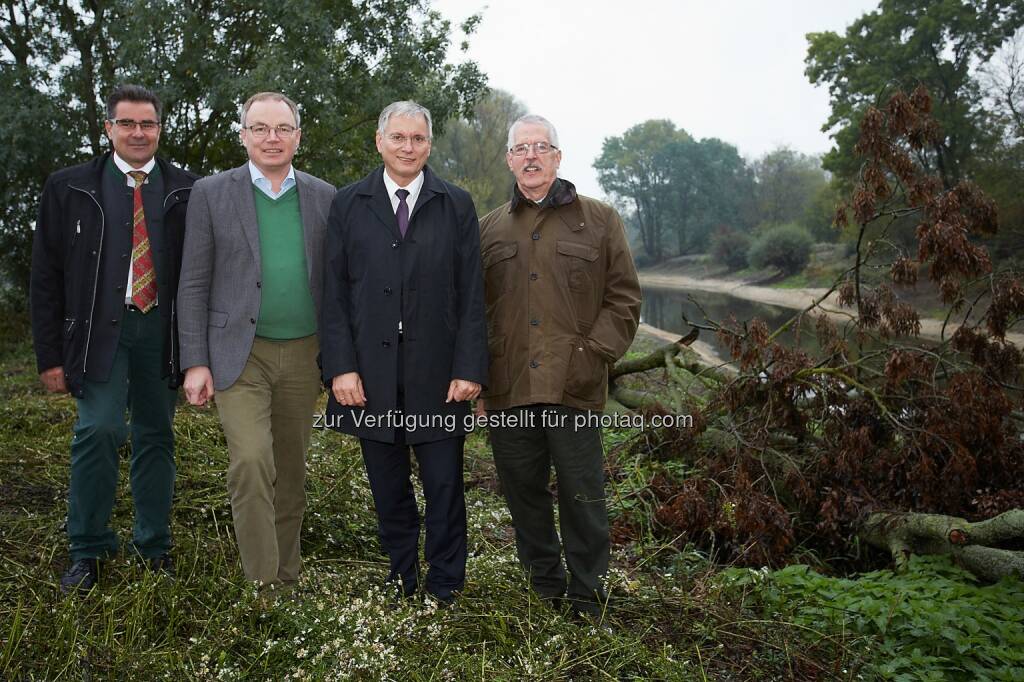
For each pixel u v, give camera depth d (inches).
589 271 117.1
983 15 1045.2
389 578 118.4
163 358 113.5
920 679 106.1
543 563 120.6
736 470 184.9
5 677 85.4
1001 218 865.5
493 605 108.7
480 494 186.2
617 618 116.0
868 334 207.6
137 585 103.3
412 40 504.4
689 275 2426.2
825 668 109.3
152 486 119.0
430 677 90.5
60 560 118.0
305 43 446.0
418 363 111.0
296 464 119.3
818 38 1222.9
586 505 115.6
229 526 136.2
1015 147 964.6
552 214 118.9
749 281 1770.4
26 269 521.7
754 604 131.3
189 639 96.6
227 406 109.8
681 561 143.5
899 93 197.6
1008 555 146.1
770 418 194.7
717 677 105.9
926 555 160.2
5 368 344.5
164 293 114.7
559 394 113.5
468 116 546.0
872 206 201.3
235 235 111.7
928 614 120.5
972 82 1065.5
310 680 86.0
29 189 482.9
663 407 215.0
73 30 477.7
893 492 179.6
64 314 116.5
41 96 442.0
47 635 93.0
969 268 187.3
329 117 446.9
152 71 422.0
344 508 150.6
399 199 113.9
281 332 113.5
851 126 1159.0
